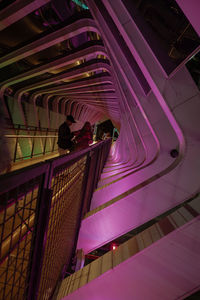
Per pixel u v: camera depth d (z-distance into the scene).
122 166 8.20
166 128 3.55
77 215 3.15
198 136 2.83
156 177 3.84
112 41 4.11
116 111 17.61
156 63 2.67
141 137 4.67
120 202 4.19
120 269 2.03
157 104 3.55
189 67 2.85
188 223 1.92
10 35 9.99
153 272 2.00
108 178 6.64
